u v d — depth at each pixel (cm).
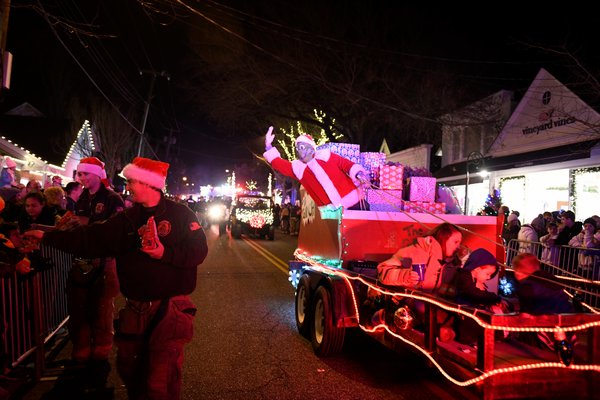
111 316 512
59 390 455
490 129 1980
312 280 633
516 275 426
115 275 504
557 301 404
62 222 354
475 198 2002
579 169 1416
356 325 535
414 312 438
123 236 326
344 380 493
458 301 418
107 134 3066
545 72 1582
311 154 601
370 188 595
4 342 420
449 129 2236
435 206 596
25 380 465
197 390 461
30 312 473
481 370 335
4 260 403
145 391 310
